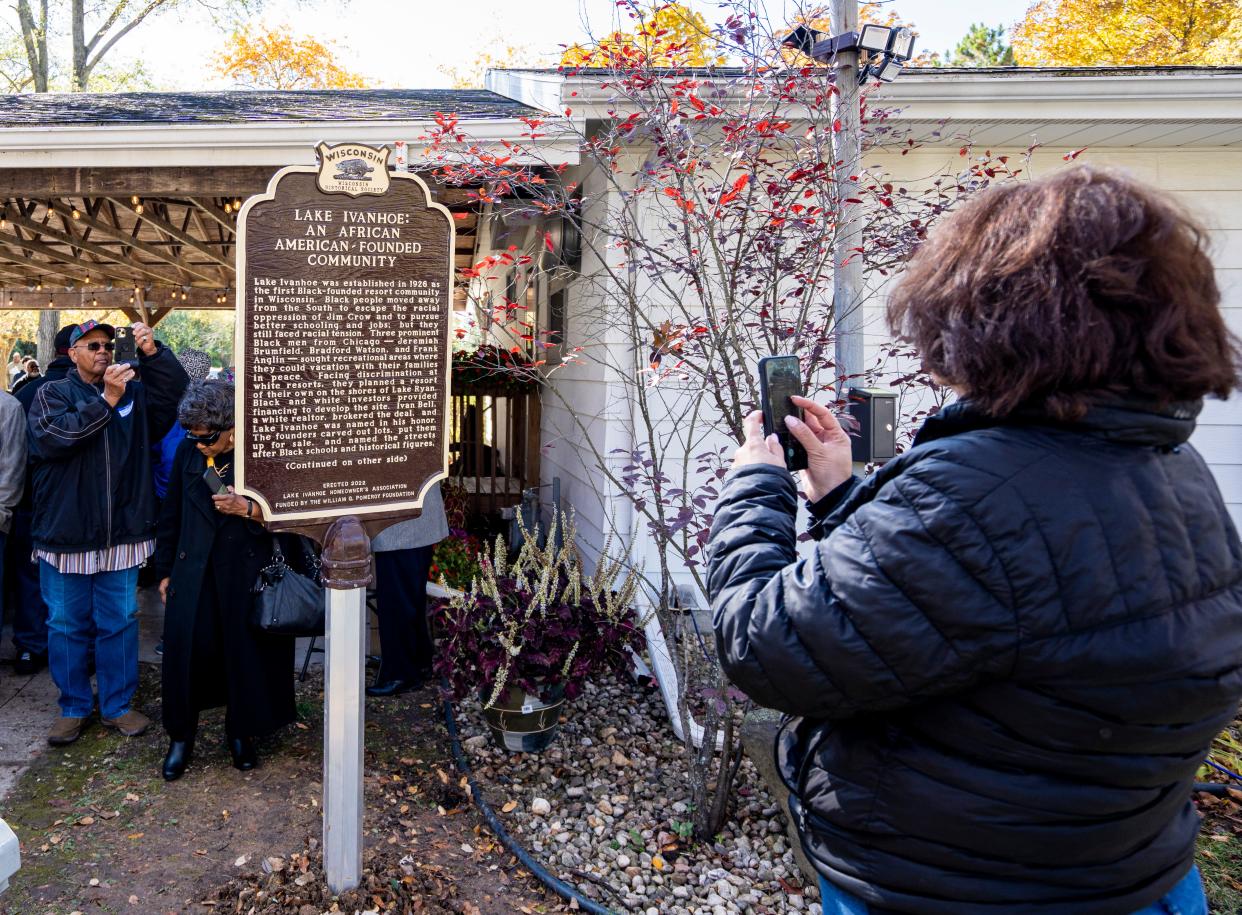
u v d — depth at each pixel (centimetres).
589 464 589
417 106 578
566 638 359
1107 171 118
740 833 331
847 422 270
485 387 746
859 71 322
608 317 489
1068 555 107
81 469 371
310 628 352
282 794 349
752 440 158
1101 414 111
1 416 408
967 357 114
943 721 115
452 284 292
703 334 319
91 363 371
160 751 382
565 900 292
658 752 395
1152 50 1656
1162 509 111
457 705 436
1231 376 113
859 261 321
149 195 491
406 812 339
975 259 117
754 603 126
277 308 264
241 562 354
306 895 277
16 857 173
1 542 426
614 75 348
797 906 293
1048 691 107
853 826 124
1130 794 111
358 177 271
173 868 298
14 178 480
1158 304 108
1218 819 337
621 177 481
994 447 113
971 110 474
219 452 347
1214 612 112
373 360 279
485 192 434
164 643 356
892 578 111
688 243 316
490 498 779
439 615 385
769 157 433
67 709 388
